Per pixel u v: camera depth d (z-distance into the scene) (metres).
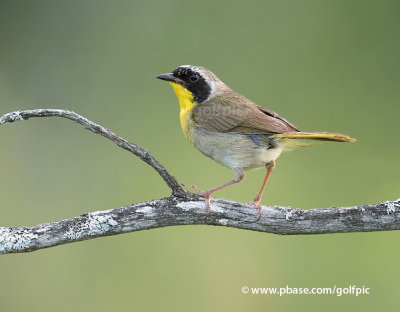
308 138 8.86
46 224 7.76
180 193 7.94
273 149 9.50
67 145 13.23
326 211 7.97
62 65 14.01
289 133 9.01
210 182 12.72
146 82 13.84
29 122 13.31
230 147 9.56
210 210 7.92
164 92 13.75
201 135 9.79
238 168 9.60
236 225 8.05
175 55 14.01
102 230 7.75
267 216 8.01
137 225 7.82
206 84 10.17
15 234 7.63
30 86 13.82
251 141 9.48
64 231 7.69
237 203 8.06
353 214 7.91
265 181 9.80
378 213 7.86
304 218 7.97
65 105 13.69
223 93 10.29
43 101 13.73
